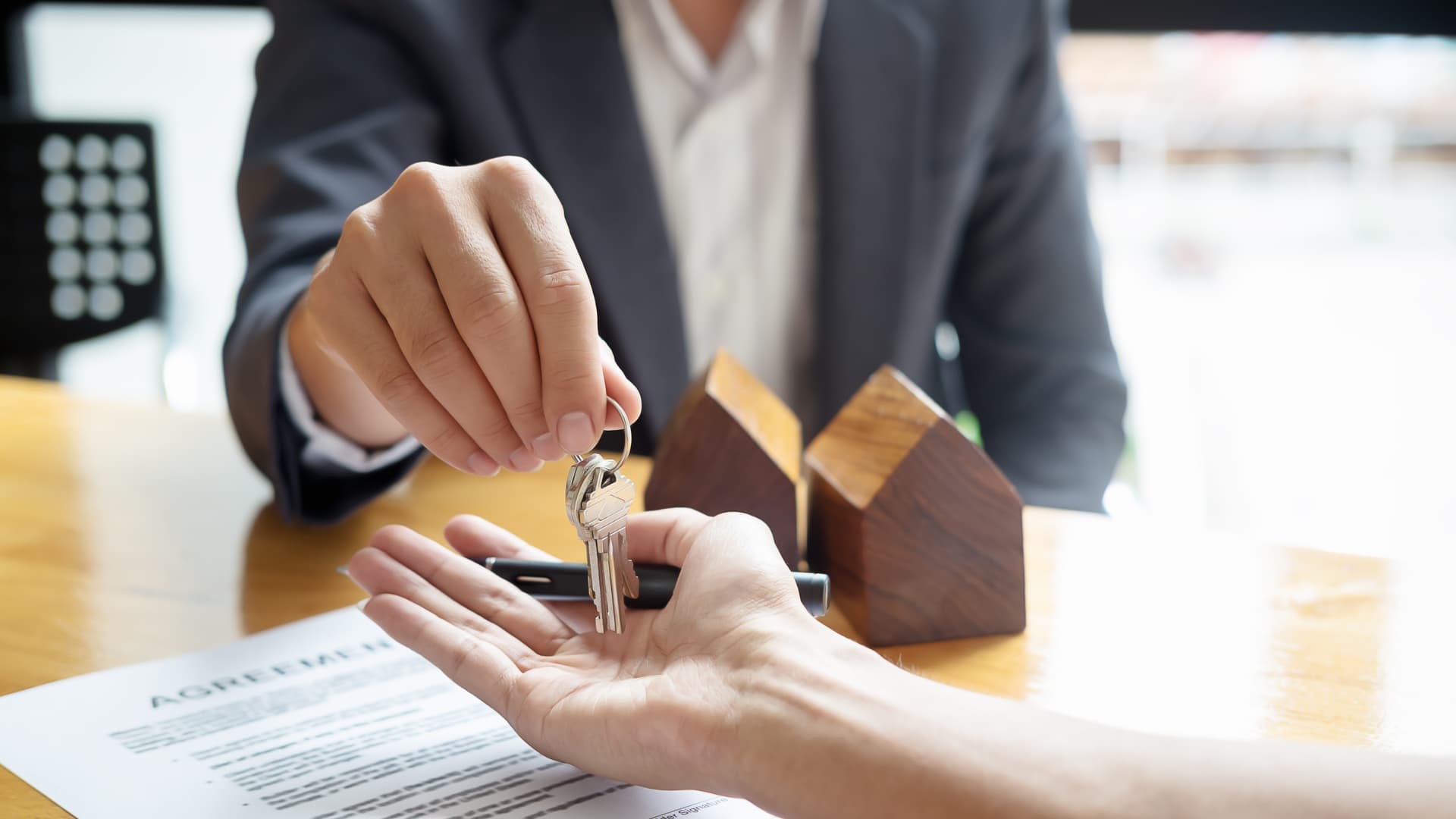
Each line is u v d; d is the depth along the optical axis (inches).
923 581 23.6
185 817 16.7
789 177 49.0
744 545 19.4
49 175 61.1
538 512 31.9
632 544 21.3
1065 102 52.3
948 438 23.4
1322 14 67.7
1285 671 22.3
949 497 23.5
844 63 46.7
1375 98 70.9
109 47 82.2
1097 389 48.4
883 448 24.5
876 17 47.5
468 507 32.4
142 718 20.1
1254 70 70.9
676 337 43.8
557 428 20.1
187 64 82.0
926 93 47.5
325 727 19.8
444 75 42.9
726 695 16.7
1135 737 15.5
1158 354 77.7
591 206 43.2
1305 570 27.9
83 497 33.8
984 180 51.4
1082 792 14.4
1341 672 22.3
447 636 19.3
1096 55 71.2
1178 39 69.9
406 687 21.6
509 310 20.6
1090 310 50.5
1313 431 76.6
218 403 86.6
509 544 23.9
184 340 78.3
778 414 28.1
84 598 26.1
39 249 61.4
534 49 43.8
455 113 43.3
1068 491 42.9
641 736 16.6
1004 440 47.6
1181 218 74.9
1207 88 71.6
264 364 29.3
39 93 83.7
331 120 41.1
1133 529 31.1
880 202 46.7
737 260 49.3
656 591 19.9
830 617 25.3
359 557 21.5
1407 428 75.3
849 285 46.6
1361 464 75.9
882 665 16.9
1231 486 76.7
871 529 23.3
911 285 47.5
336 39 42.6
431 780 17.9
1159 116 72.6
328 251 35.7
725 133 48.3
